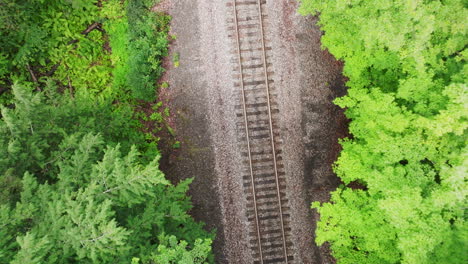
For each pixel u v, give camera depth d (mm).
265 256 13523
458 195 7266
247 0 13359
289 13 13438
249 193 13523
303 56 13523
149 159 13102
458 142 8492
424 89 9031
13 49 13195
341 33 10523
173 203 10234
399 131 8609
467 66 8414
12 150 7992
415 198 7621
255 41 13414
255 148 13477
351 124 10594
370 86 11227
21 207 7602
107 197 8062
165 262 8148
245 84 13445
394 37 8250
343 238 9805
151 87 13328
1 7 11648
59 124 10141
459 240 7844
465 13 8398
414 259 7496
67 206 7637
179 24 13516
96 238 7230
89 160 9109
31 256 6602
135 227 9359
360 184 13523
